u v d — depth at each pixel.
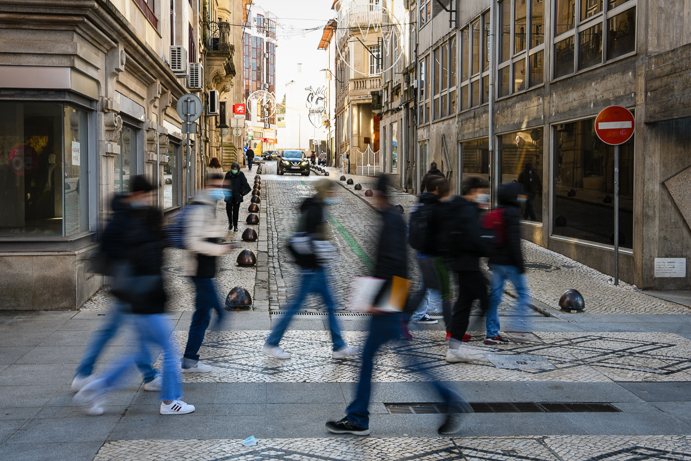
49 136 8.61
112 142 10.25
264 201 25.06
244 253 12.44
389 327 4.63
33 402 5.20
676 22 10.57
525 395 5.60
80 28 8.47
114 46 9.89
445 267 6.53
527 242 15.99
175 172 20.25
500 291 7.21
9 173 8.58
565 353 6.95
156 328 4.95
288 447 4.41
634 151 10.96
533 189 15.78
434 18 25.28
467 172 21.36
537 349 7.09
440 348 7.11
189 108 13.45
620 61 11.42
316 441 4.52
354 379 5.93
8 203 8.61
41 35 8.31
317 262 6.45
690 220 10.72
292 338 7.35
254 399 5.38
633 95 10.98
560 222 14.38
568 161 13.88
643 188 10.68
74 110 9.10
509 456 4.31
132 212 4.98
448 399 4.61
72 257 8.61
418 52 28.16
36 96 8.41
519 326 7.34
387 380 5.92
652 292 10.55
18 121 8.54
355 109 49.41
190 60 23.36
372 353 4.65
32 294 8.55
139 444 4.42
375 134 39.88
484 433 4.72
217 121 39.28
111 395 5.41
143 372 5.48
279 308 9.03
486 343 7.25
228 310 8.73
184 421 4.86
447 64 23.53
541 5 15.07
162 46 16.22
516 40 16.75
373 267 4.73
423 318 8.28
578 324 8.32
